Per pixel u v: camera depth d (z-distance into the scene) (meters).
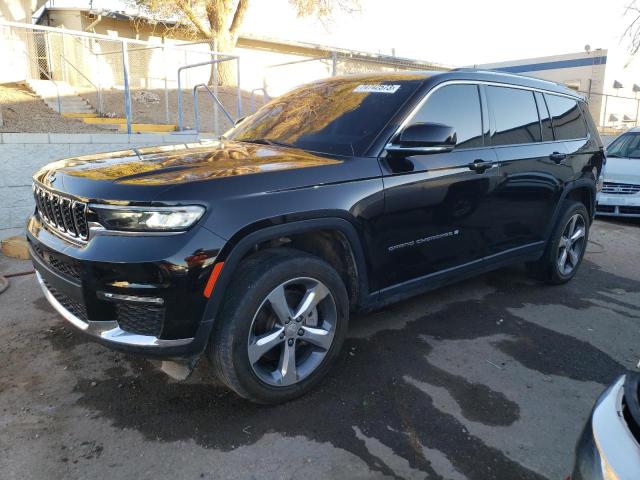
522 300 4.75
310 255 2.96
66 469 2.45
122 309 2.56
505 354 3.68
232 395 3.07
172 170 2.76
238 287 2.69
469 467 2.52
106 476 2.41
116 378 3.23
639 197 8.21
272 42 21.19
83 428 2.75
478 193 3.87
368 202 3.13
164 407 2.94
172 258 2.42
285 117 3.95
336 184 3.00
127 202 2.46
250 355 2.74
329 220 2.95
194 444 2.64
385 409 2.96
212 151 3.34
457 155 3.72
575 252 5.27
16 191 5.89
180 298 2.47
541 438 2.75
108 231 2.51
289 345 2.91
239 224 2.59
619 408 1.63
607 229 8.09
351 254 3.16
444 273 3.80
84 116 12.11
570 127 5.05
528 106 4.52
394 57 21.31
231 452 2.58
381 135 3.32
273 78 15.00
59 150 6.19
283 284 2.81
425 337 3.90
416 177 3.39
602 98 22.33
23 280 4.86
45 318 4.06
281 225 2.75
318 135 3.54
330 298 3.04
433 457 2.58
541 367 3.52
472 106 3.92
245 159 3.06
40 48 13.23
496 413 2.96
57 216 2.86
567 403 3.09
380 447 2.64
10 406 2.93
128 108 7.29
